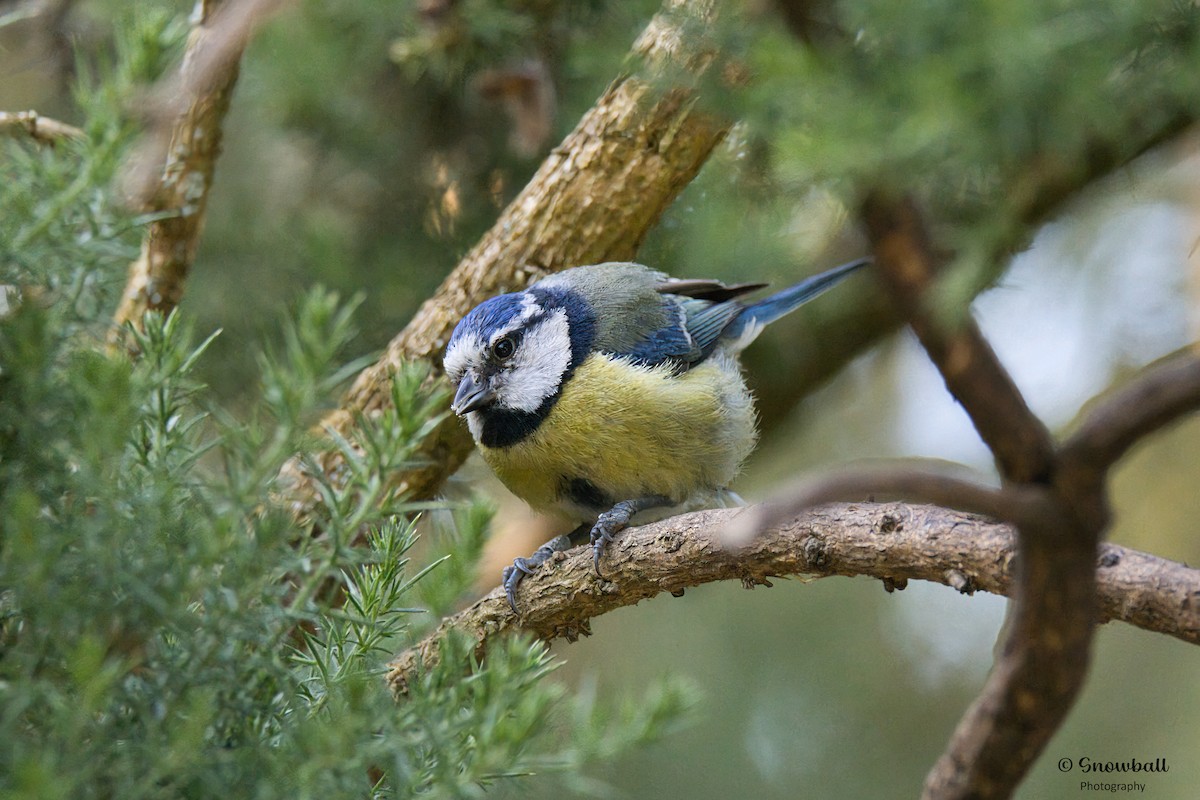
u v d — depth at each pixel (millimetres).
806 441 12445
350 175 9984
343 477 5891
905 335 10711
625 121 7258
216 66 6559
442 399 4086
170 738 3256
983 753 4195
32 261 3621
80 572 3320
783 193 5773
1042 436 3561
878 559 4902
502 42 8734
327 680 3939
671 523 5859
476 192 9906
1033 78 3891
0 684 3195
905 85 4082
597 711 3699
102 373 3404
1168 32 4062
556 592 6242
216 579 3459
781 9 4418
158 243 6723
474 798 3512
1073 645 3826
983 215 4438
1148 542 11367
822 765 11078
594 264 7641
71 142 3898
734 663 11469
